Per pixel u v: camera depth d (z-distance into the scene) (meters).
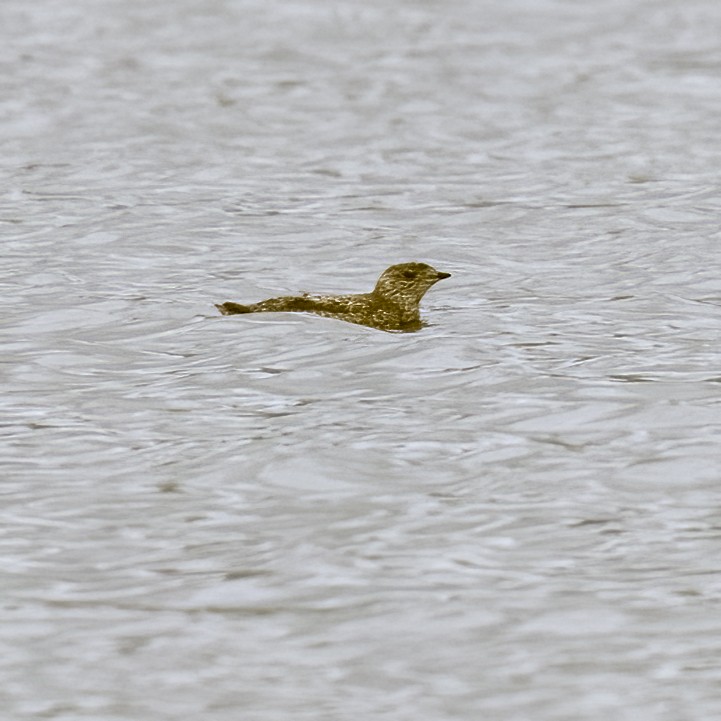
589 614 16.11
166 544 17.97
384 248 35.75
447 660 15.20
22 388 24.17
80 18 76.31
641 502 19.05
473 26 75.44
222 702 14.44
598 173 44.69
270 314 28.14
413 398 23.34
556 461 20.45
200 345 26.61
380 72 63.41
